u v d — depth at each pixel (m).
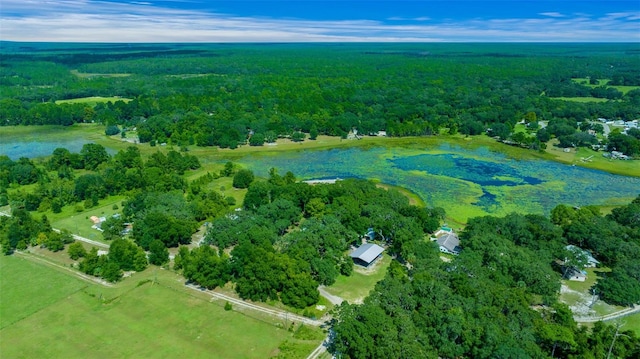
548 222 137.00
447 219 159.62
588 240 128.75
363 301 102.69
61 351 91.44
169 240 133.00
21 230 135.75
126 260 121.12
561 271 120.25
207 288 113.69
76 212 163.00
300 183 168.88
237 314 103.25
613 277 110.12
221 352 91.38
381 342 84.44
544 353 83.88
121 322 100.31
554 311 102.06
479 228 132.00
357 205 149.88
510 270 111.69
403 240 126.19
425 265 111.62
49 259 128.75
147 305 106.44
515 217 136.25
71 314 103.06
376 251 127.56
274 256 112.44
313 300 106.06
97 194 175.75
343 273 120.12
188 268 113.88
